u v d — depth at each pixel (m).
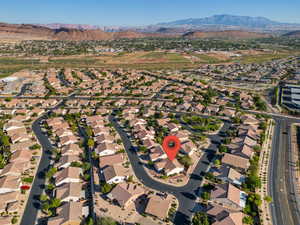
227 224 68.94
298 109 169.50
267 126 142.00
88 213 76.94
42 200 81.06
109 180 89.62
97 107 170.50
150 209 76.25
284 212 78.00
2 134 124.25
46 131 134.00
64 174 91.62
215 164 101.88
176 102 180.62
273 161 106.31
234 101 187.75
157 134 130.00
